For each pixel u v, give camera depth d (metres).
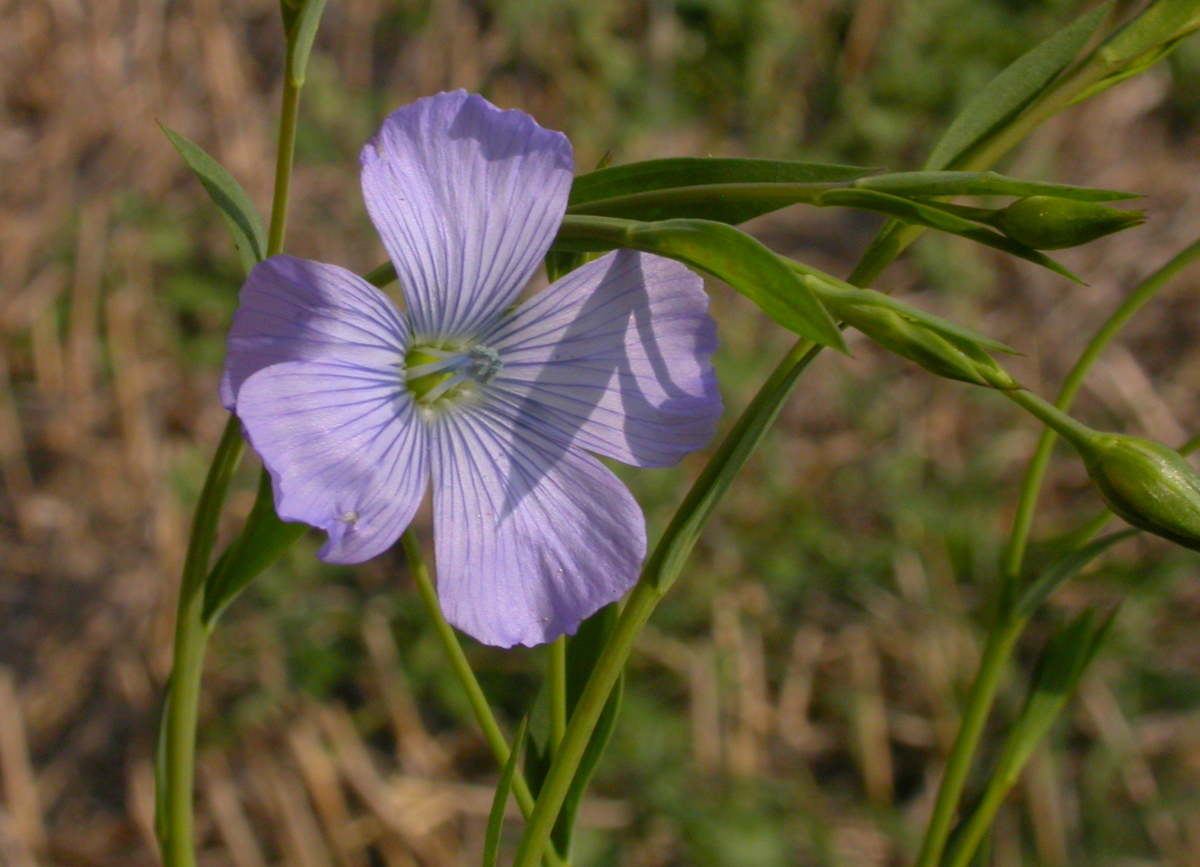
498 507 0.13
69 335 0.30
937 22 0.36
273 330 0.13
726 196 0.13
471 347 0.14
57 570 0.28
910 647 0.28
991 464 0.30
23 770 0.26
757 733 0.26
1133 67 0.13
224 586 0.14
